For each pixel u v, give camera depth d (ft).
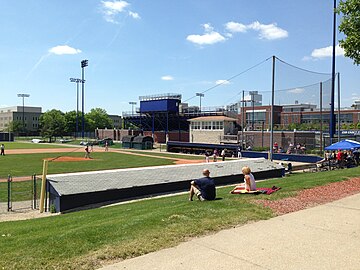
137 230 22.85
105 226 23.94
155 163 129.39
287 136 161.27
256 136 175.63
